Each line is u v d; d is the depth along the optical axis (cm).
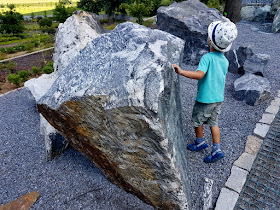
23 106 474
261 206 225
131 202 227
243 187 245
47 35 1612
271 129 333
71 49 366
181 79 505
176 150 179
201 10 595
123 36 187
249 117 365
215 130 254
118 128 162
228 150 296
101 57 185
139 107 137
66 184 252
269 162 276
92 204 227
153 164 170
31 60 836
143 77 140
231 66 537
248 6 1027
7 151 322
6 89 594
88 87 167
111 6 2053
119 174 213
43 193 243
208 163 275
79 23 393
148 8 1218
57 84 205
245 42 754
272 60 596
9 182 263
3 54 1002
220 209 219
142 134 153
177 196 184
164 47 171
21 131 376
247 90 400
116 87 149
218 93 231
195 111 247
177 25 573
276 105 392
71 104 180
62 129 223
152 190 196
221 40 206
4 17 1811
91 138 198
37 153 313
